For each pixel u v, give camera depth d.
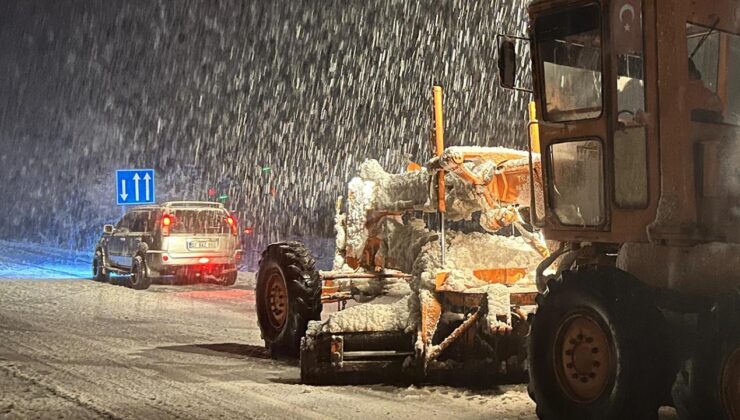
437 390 8.32
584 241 7.28
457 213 9.01
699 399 5.91
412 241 9.65
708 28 6.63
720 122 6.66
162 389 8.43
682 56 6.42
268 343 10.52
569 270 6.71
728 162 6.56
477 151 8.81
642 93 6.70
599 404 6.33
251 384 8.69
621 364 6.14
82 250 29.88
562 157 7.45
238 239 18.78
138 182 23.23
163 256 17.81
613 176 6.88
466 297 8.26
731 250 6.21
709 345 5.86
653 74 6.43
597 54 7.05
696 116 6.48
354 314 8.54
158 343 11.37
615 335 6.18
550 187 7.55
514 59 7.57
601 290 6.34
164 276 19.36
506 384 8.62
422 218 10.31
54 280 20.12
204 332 12.34
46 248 31.17
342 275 10.34
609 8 6.86
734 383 5.70
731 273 6.20
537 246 8.56
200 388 8.48
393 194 9.91
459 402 7.80
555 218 7.52
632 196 6.75
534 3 7.48
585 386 6.48
